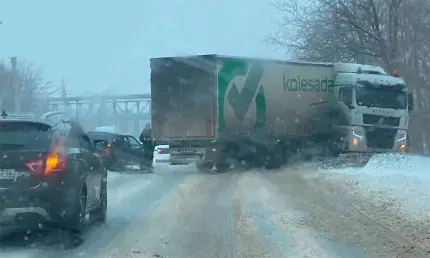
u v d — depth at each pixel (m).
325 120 25.16
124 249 8.45
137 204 13.31
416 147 33.56
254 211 12.02
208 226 10.32
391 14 31.59
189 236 9.42
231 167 23.12
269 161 23.78
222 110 22.12
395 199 13.08
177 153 22.66
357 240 8.98
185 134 22.39
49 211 8.30
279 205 12.85
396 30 31.75
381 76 24.84
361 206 12.45
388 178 16.97
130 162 23.58
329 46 32.78
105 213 10.90
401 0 31.41
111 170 23.36
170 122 22.61
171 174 22.06
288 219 10.94
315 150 24.98
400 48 32.31
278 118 24.03
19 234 9.48
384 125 24.45
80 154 9.38
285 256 7.98
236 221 10.81
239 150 23.09
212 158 22.16
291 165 24.34
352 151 24.11
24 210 8.19
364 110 24.09
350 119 24.09
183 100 22.41
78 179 8.79
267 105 23.64
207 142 22.14
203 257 7.96
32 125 8.80
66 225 8.72
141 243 8.88
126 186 17.33
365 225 10.21
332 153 25.00
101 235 9.54
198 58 22.17
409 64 33.03
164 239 9.19
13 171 8.22
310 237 9.23
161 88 22.72
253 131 23.25
